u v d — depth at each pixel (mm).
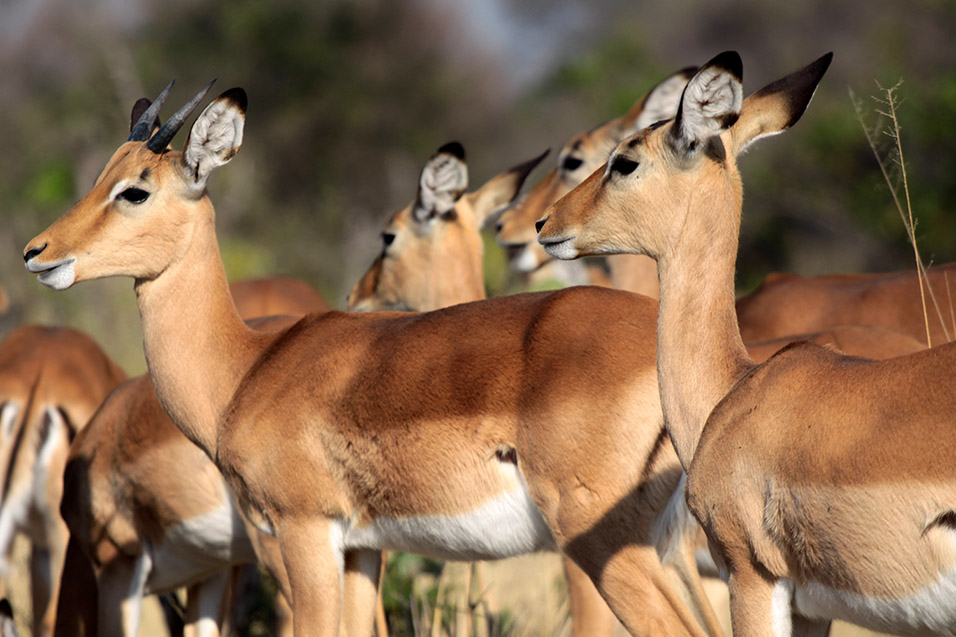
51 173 42219
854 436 8977
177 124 13352
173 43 57312
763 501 9523
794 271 37938
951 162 32812
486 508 12008
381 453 12422
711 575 13344
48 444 17375
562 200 10945
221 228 48125
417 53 61188
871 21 47562
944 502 8469
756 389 9812
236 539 15062
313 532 12930
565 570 13344
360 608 13555
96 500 15742
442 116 61969
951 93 32781
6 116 53062
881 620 9109
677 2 67438
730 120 9648
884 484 8734
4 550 17078
